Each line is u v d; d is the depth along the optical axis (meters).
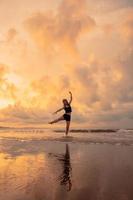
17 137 15.17
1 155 8.59
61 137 15.09
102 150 9.95
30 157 8.21
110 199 4.09
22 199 4.05
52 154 8.89
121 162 7.39
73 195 4.28
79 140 13.45
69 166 6.76
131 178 5.46
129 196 4.25
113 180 5.28
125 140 13.57
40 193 4.35
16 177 5.48
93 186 4.82
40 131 22.39
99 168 6.51
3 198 4.08
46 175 5.69
